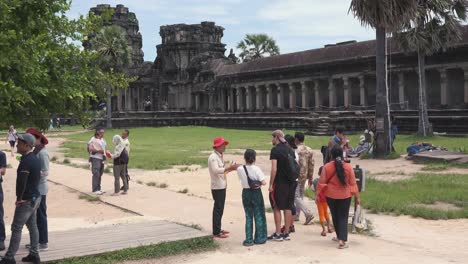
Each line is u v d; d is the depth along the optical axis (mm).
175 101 94500
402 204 13484
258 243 9953
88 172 23453
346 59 60812
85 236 10422
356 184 10141
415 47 39156
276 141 10328
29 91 10984
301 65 67375
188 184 19375
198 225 11578
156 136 58688
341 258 8789
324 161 13055
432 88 55406
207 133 62062
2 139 60031
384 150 27500
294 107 69500
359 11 26766
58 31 13070
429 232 10914
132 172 23734
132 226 11375
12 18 10977
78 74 13148
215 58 89562
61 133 70125
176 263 8797
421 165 23641
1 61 9531
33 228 8570
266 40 90125
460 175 19375
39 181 8547
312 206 13984
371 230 11086
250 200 9969
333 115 55062
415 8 26578
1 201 9766
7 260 8234
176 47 95312
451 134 44406
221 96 84562
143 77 96188
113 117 81938
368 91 61812
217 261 8844
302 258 8859
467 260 8586
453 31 38500
